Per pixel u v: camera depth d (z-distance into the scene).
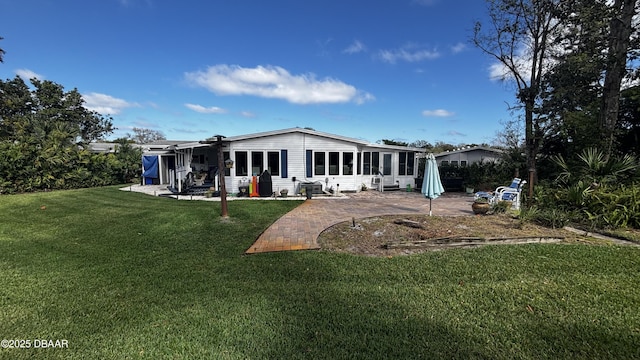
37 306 3.58
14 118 25.67
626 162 8.89
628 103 11.88
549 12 12.68
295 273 4.61
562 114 12.31
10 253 5.74
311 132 14.84
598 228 7.25
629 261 4.89
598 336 2.82
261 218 8.63
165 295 3.86
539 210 8.09
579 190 8.05
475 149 22.34
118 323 3.18
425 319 3.16
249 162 14.34
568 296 3.64
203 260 5.28
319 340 2.81
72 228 7.70
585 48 11.64
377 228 7.16
